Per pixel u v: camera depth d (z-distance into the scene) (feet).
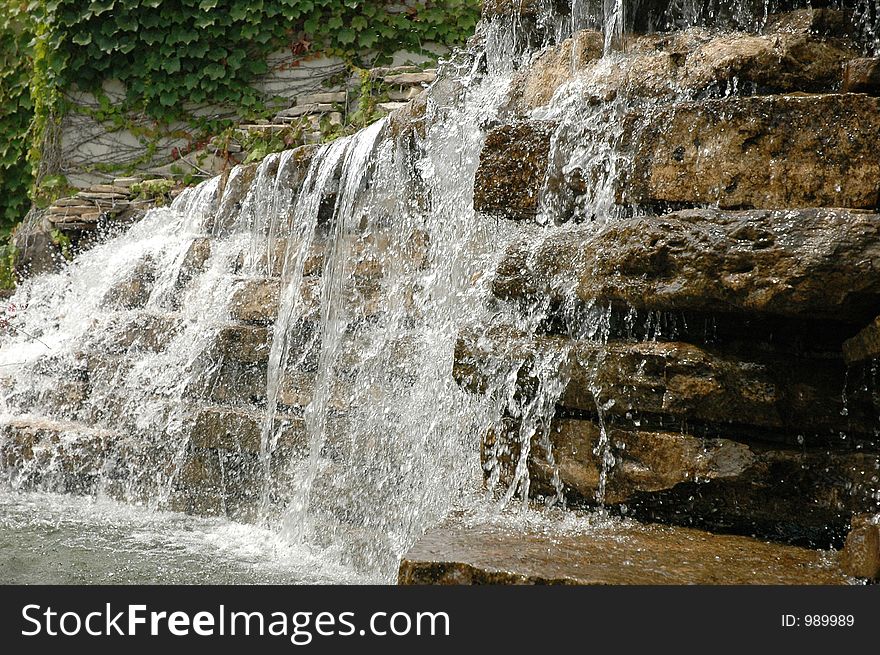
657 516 8.50
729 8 10.16
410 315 15.10
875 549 6.89
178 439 17.10
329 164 18.25
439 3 28.09
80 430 18.54
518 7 12.84
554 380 9.24
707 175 8.64
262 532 15.31
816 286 7.36
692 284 7.97
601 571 6.98
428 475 12.68
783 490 7.94
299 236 18.78
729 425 8.23
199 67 29.99
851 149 7.98
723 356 8.21
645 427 8.57
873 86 8.25
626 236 8.55
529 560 7.17
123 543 14.24
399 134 15.94
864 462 7.72
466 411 11.43
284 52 29.45
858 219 7.34
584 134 9.90
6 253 31.27
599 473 8.84
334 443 15.08
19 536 14.52
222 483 16.57
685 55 9.68
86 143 30.91
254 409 17.06
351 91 27.27
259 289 18.47
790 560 7.47
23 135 32.07
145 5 29.53
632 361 8.59
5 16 33.01
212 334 17.84
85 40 29.96
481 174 10.84
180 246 21.95
